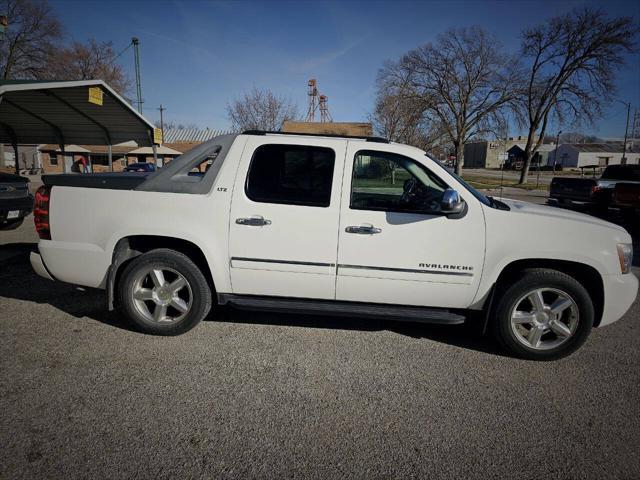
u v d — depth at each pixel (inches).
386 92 1357.0
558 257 131.6
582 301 131.7
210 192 138.6
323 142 139.9
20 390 109.7
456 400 113.1
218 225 137.3
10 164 1497.3
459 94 1326.3
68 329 148.4
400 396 114.1
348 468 87.0
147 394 110.3
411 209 135.5
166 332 143.7
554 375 128.6
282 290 140.9
